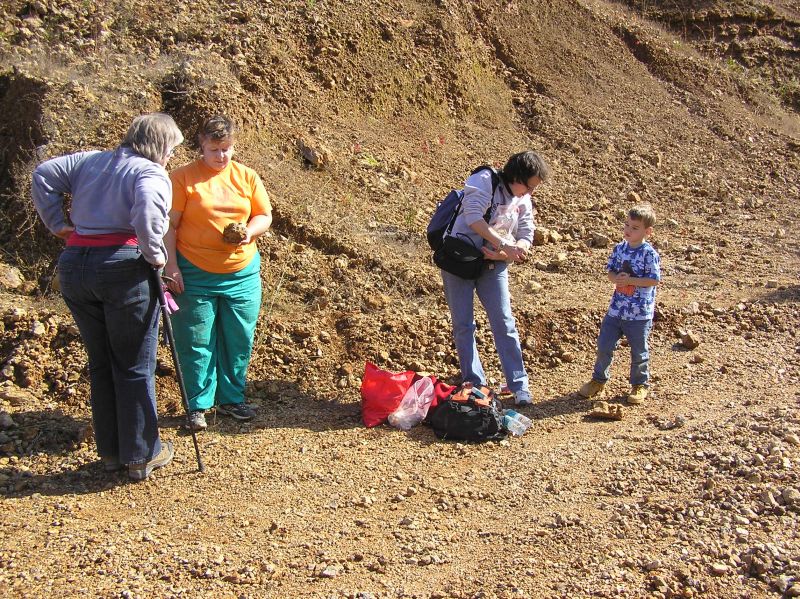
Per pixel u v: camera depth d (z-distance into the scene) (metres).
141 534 4.22
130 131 4.62
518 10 12.55
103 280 4.45
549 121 11.31
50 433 5.17
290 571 3.91
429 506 4.54
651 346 6.82
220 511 4.47
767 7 15.34
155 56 8.45
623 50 13.25
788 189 11.14
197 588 3.77
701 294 7.68
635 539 4.07
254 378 6.01
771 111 13.45
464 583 3.80
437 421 5.41
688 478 4.63
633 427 5.46
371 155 9.05
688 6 15.12
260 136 8.18
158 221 4.40
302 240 7.34
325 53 9.62
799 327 7.11
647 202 10.26
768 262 8.58
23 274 6.44
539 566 3.90
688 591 3.66
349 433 5.43
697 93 13.07
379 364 6.28
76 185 4.54
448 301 5.84
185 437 5.29
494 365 6.41
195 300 5.22
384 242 7.75
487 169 5.55
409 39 10.67
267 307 6.53
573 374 6.41
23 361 5.61
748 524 4.12
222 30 9.12
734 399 5.82
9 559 3.97
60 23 8.63
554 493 4.61
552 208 9.67
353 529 4.30
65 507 4.47
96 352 4.70
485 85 11.36
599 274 8.09
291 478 4.84
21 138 7.23
